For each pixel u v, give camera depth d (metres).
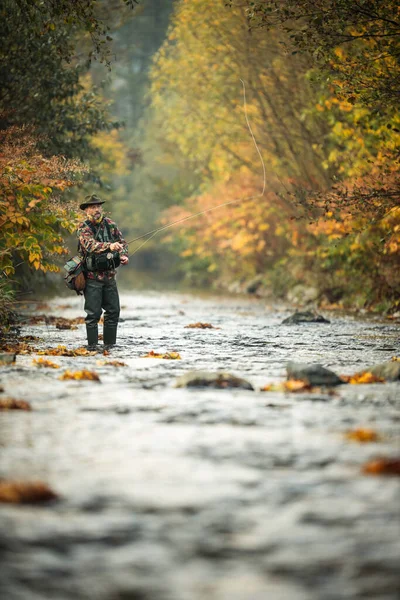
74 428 10.17
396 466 8.12
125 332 24.84
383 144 29.80
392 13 25.47
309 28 26.05
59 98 35.56
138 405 11.69
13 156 21.70
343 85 26.45
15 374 14.71
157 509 7.06
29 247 21.36
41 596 5.44
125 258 20.58
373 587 5.55
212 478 7.96
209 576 5.73
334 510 7.02
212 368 16.06
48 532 6.54
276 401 12.01
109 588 5.55
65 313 34.19
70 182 21.80
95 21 24.78
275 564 5.92
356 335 24.09
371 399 12.16
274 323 29.17
